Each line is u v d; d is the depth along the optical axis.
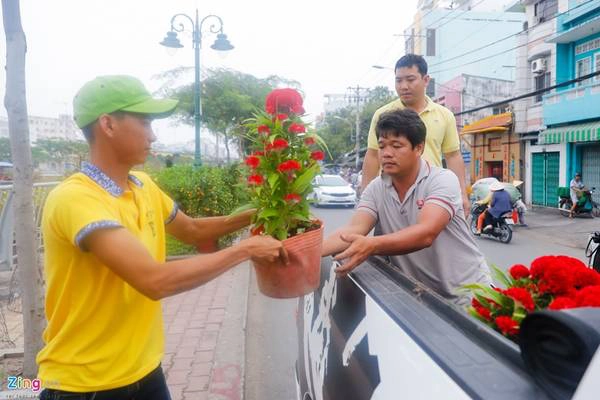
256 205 1.65
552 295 1.45
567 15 15.62
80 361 1.54
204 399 3.33
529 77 17.97
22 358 3.90
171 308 5.41
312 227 1.67
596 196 14.95
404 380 1.08
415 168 2.15
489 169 21.02
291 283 1.58
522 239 10.98
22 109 3.25
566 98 15.41
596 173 15.05
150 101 1.57
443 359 1.00
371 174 3.32
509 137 18.97
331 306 1.82
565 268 1.43
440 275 2.20
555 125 16.33
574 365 0.79
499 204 10.33
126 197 1.63
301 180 1.56
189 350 4.16
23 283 3.35
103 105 1.52
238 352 4.10
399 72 3.06
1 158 32.44
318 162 1.65
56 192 1.49
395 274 1.66
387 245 1.76
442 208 1.98
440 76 27.86
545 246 9.98
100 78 1.56
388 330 1.25
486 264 2.34
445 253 2.18
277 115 1.64
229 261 1.44
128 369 1.60
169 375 3.70
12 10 3.14
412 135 2.07
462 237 2.21
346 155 41.97
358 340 1.41
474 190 12.94
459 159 3.28
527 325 0.88
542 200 17.47
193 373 3.72
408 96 3.06
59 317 1.56
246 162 1.63
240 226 2.01
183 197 8.20
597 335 0.78
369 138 3.36
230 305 5.45
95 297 1.52
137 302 1.61
